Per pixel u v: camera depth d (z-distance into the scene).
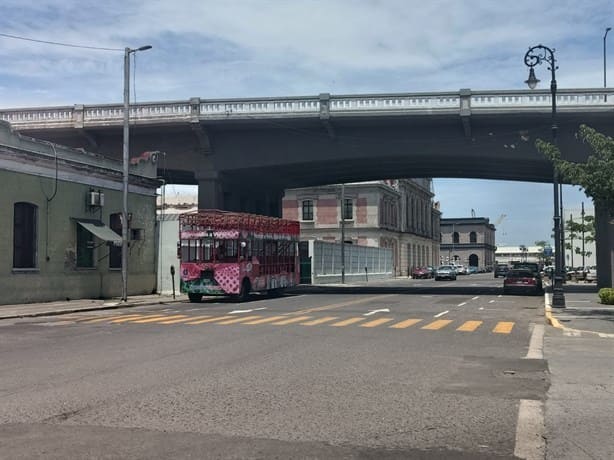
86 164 28.89
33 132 36.84
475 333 16.56
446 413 7.73
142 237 33.50
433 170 42.56
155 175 35.03
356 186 81.56
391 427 7.07
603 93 31.17
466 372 10.56
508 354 12.72
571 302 28.19
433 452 6.18
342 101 33.69
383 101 33.19
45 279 26.55
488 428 7.09
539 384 9.61
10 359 11.72
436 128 34.19
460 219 152.12
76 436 6.62
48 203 26.72
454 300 31.31
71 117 36.38
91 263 29.69
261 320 19.78
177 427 7.00
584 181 19.59
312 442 6.46
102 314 22.62
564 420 7.48
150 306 26.91
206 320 19.80
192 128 35.22
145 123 35.31
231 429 6.93
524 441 6.60
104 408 7.85
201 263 29.23
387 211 86.25
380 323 18.97
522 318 21.45
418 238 105.25
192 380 9.65
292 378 9.86
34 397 8.45
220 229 29.16
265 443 6.41
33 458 5.89
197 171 36.84
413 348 13.45
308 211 82.75
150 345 13.70
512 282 37.00
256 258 30.91
